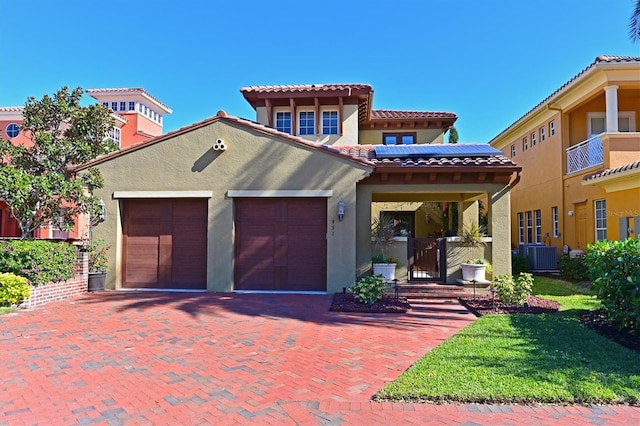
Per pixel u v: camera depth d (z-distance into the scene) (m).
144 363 6.09
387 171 12.37
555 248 19.45
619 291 7.34
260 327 8.27
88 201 12.43
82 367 5.91
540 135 22.02
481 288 11.95
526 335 7.31
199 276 13.03
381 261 12.33
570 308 10.10
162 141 13.07
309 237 12.78
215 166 12.88
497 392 4.77
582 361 5.85
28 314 9.38
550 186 20.62
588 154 17.22
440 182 12.73
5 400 4.81
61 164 13.20
